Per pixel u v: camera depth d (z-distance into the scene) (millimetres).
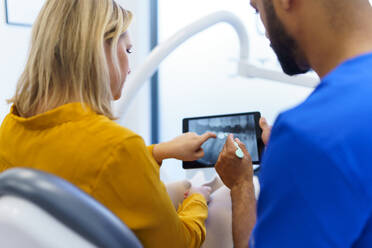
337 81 532
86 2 781
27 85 808
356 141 472
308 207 475
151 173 758
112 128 730
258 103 3043
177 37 1667
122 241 417
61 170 719
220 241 1188
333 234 465
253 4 740
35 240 367
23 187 383
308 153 479
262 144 1140
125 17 857
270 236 512
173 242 818
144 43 3207
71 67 771
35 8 2613
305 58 660
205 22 1689
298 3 606
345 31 582
